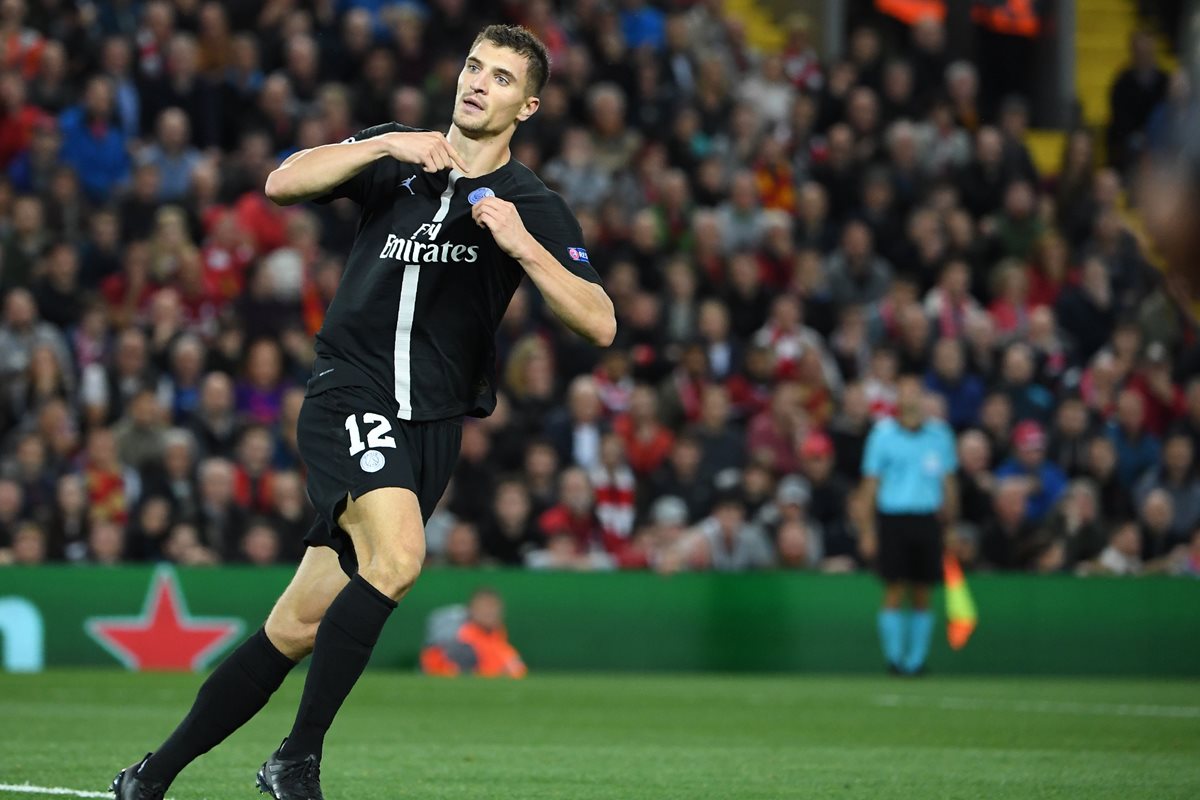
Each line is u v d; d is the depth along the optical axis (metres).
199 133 30.45
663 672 26.02
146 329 27.27
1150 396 31.05
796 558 26.91
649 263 30.42
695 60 35.00
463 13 32.34
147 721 16.19
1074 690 23.45
